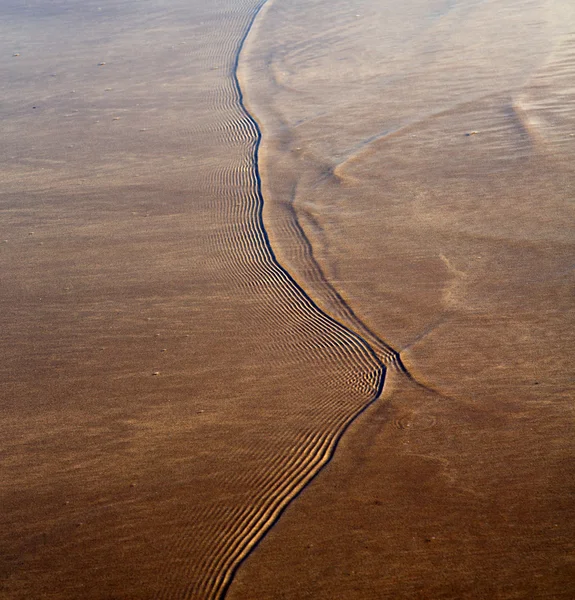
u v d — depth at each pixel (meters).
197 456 5.61
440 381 6.32
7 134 15.09
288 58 18.38
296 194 10.99
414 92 14.85
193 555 4.66
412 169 11.38
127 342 7.49
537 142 11.57
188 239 9.84
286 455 5.52
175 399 6.42
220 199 11.07
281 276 8.63
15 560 4.79
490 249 8.67
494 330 7.03
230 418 6.06
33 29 24.06
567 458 5.16
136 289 8.60
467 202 10.01
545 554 4.39
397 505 4.89
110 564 4.67
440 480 5.08
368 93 15.22
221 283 8.59
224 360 7.01
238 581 4.43
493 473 5.10
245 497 5.12
